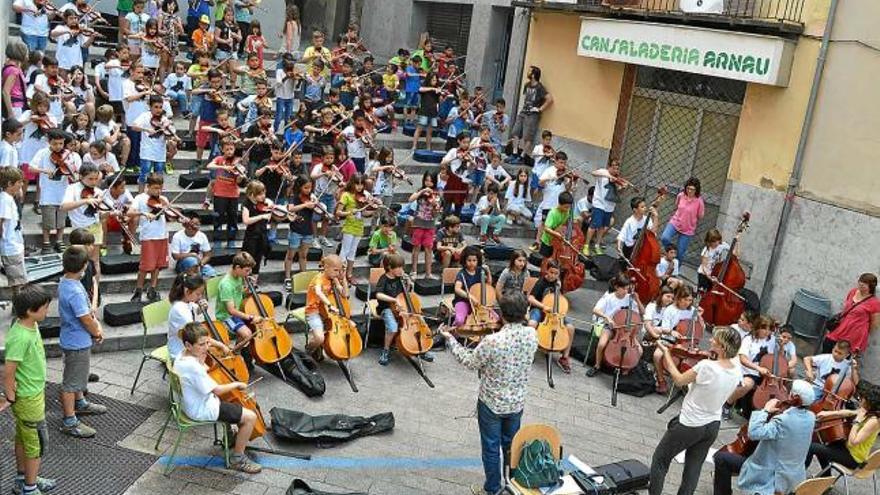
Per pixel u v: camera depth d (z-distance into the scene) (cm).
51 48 1480
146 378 888
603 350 1069
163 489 711
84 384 765
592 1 1532
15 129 949
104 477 714
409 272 1254
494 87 1902
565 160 1395
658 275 1226
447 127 1664
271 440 817
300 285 1071
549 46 1644
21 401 634
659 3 1431
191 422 721
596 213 1376
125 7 1572
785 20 1231
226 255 1113
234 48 1631
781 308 1257
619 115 1523
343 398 927
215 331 827
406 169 1536
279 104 1501
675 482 851
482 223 1370
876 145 1140
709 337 1200
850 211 1170
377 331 1045
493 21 1859
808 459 840
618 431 955
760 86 1288
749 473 766
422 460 823
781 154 1261
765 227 1284
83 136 1128
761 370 995
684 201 1317
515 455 692
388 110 1669
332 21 2280
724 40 1273
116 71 1298
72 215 945
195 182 1241
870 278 1087
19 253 889
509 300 696
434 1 2031
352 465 796
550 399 1010
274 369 938
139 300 991
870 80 1146
